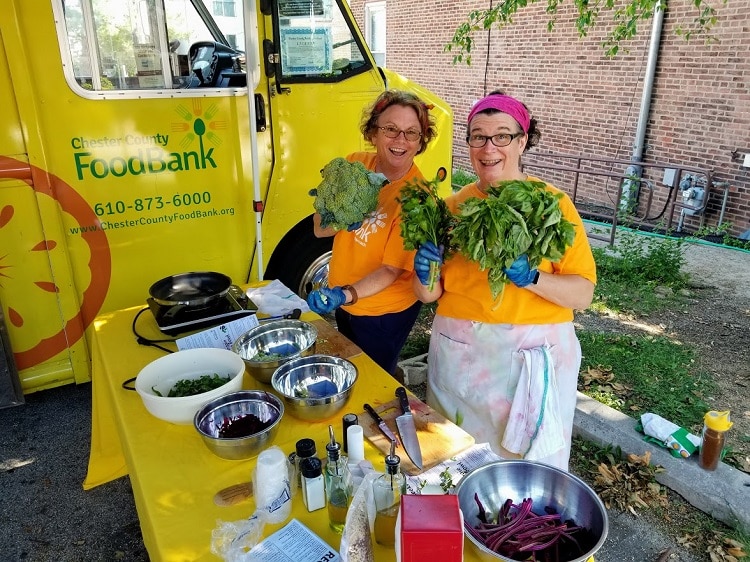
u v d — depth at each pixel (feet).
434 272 6.27
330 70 11.78
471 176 29.25
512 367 6.59
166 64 10.21
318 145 12.00
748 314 15.57
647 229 23.56
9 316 9.80
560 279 6.15
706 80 21.75
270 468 4.48
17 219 9.46
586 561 4.11
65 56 9.21
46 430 10.59
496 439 6.92
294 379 6.31
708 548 7.98
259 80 10.96
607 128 25.43
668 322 15.14
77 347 10.52
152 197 10.51
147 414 6.09
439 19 32.76
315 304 6.83
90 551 8.04
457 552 3.43
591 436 10.03
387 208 7.54
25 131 9.15
